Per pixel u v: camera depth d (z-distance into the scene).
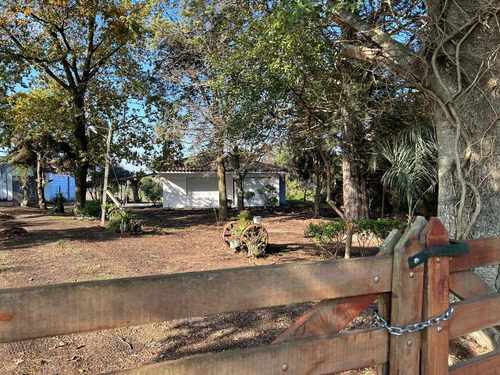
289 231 13.93
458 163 3.49
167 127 12.64
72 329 1.12
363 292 1.54
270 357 1.38
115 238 11.49
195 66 13.67
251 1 7.04
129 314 1.18
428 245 1.62
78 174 20.31
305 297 1.44
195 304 1.27
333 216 19.97
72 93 18.44
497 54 3.32
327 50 5.79
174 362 1.26
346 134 9.25
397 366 1.58
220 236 12.41
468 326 1.78
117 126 19.61
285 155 16.17
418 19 5.19
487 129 3.42
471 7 3.39
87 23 17.70
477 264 1.83
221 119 9.05
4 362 3.30
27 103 17.39
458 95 3.52
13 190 34.97
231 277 1.31
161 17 14.21
